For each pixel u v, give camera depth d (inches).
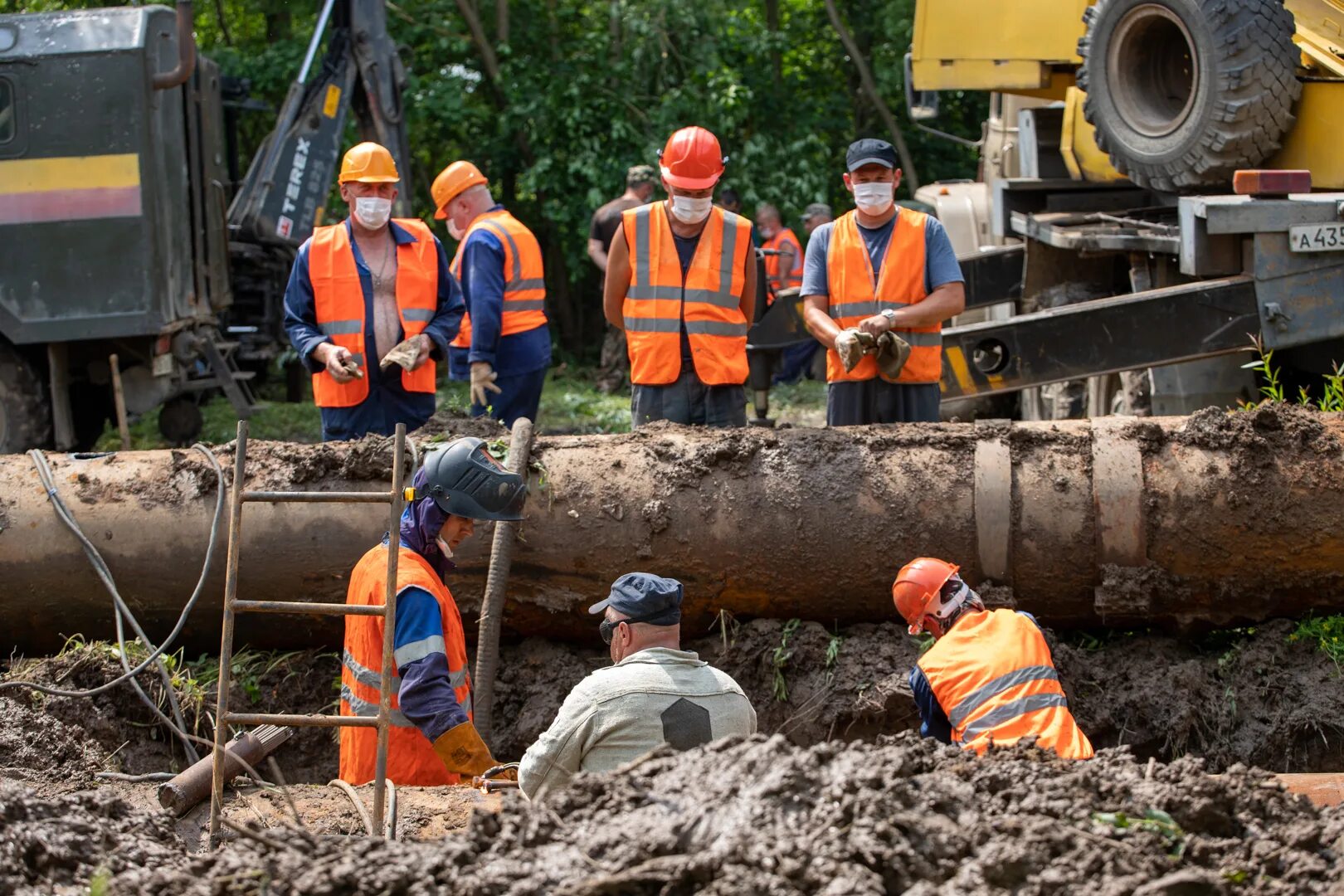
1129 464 244.1
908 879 125.3
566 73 742.5
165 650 257.3
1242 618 247.0
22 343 439.5
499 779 190.7
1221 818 138.4
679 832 130.9
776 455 252.7
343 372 285.1
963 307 287.4
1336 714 234.4
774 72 808.3
